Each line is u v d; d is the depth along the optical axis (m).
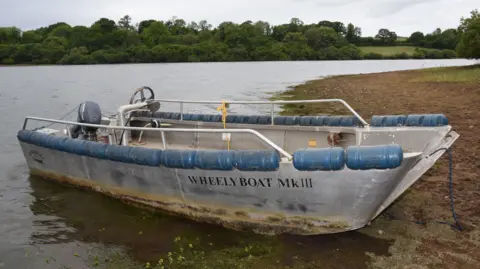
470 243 4.93
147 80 39.88
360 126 6.88
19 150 10.57
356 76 37.97
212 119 8.20
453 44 102.31
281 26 110.81
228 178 5.36
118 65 81.06
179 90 29.09
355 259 4.77
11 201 7.04
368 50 112.88
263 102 7.30
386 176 4.64
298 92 25.45
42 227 6.09
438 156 5.45
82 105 7.34
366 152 4.61
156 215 6.30
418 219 5.64
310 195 5.05
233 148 7.87
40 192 7.38
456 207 5.90
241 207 5.55
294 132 7.38
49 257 5.25
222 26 105.62
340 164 4.67
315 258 4.86
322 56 98.94
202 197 5.77
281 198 5.23
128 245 5.47
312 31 102.25
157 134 8.49
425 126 6.14
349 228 5.18
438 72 33.19
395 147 4.60
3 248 5.51
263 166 5.00
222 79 40.22
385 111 14.78
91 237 5.73
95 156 6.50
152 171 5.98
